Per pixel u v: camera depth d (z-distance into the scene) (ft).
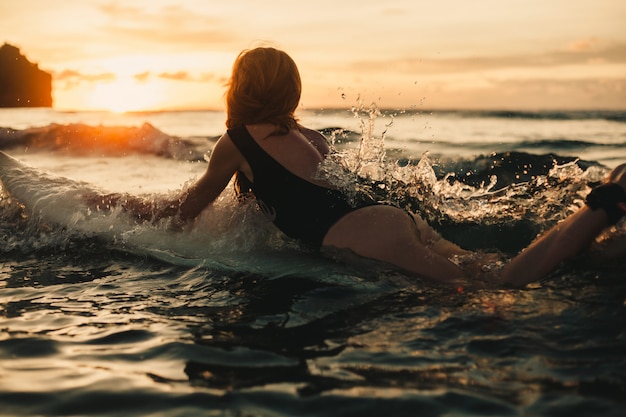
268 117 9.38
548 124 45.75
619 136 31.83
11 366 5.63
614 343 5.84
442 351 5.83
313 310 7.18
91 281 8.64
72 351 6.00
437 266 8.30
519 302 7.09
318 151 9.80
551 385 5.05
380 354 5.81
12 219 11.18
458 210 10.62
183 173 19.62
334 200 9.10
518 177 17.31
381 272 8.48
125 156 24.17
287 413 4.68
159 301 7.69
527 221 10.41
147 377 5.37
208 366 5.59
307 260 9.11
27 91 212.43
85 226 10.65
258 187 9.36
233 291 8.06
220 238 10.16
